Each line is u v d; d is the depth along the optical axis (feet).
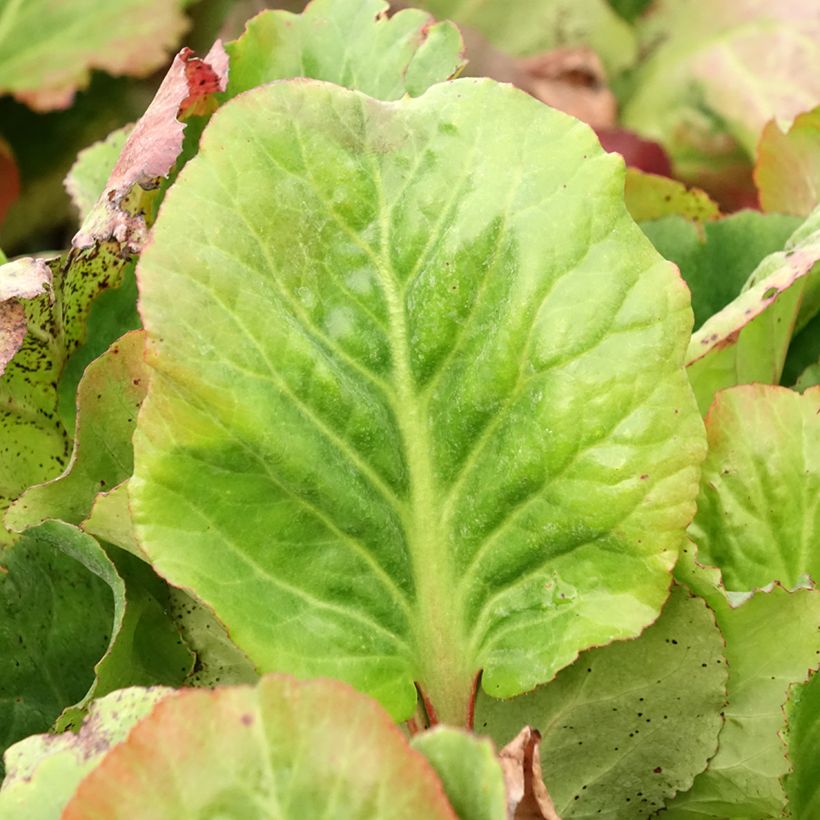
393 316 1.32
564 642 1.29
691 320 1.28
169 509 1.25
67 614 1.49
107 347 1.55
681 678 1.35
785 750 1.38
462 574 1.32
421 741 1.09
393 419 1.33
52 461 1.54
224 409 1.26
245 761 1.04
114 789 1.03
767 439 1.46
